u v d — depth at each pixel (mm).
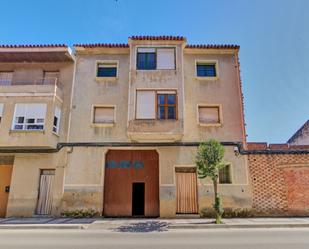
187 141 14945
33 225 10977
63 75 16203
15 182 14305
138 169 15156
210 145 12414
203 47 16484
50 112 14336
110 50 16656
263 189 14297
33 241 8273
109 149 15086
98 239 8492
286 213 14000
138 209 14672
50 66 16438
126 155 15344
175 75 15547
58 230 10383
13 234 9547
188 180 14617
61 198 14109
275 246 7363
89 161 14695
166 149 14812
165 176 14430
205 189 14234
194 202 14289
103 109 15820
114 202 14672
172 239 8391
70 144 14820
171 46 16078
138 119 14727
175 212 13938
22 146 14078
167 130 14453
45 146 14039
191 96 15773
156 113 14969
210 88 15977
